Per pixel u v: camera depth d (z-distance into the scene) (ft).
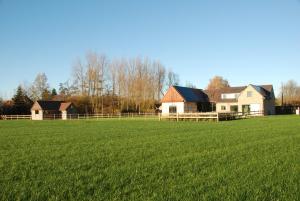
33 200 29.71
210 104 271.28
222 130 103.55
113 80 309.01
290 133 89.76
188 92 258.16
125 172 40.91
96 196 30.66
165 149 61.16
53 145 70.08
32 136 92.84
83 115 263.90
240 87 267.18
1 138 87.30
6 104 303.07
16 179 37.83
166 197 30.17
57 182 36.09
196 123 146.20
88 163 47.26
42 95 366.22
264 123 135.44
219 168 42.86
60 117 276.00
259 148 61.16
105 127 127.13
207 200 29.32
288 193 31.22
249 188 33.04
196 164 45.65
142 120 185.06
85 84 306.14
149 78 303.07
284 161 47.50
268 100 254.06
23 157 53.62
